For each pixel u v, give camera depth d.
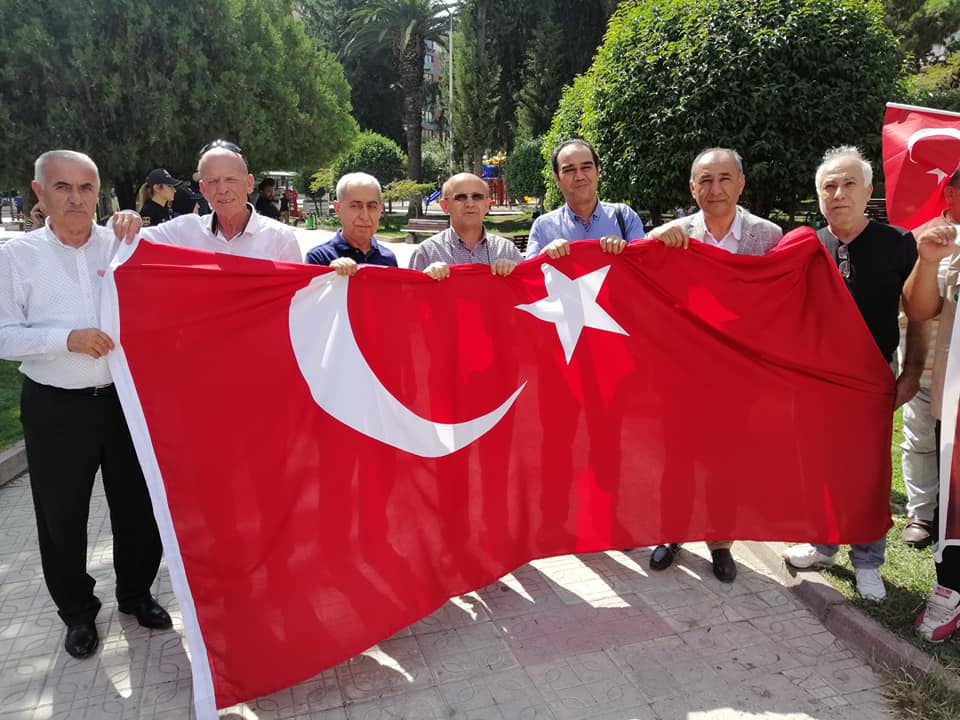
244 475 2.72
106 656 2.94
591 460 3.34
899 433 5.11
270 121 13.42
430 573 3.01
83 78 10.97
